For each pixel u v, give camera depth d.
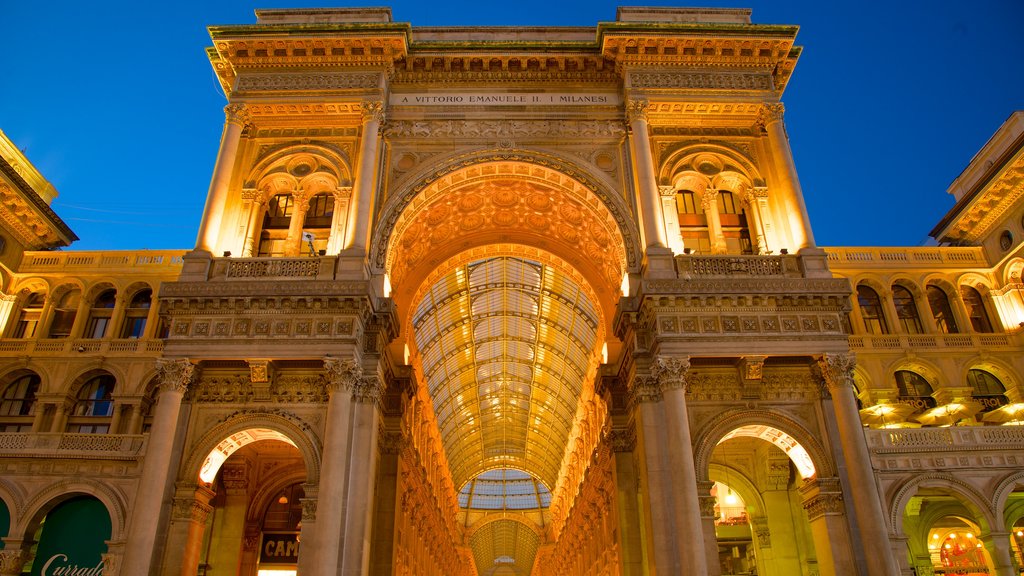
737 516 40.44
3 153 43.75
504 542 103.75
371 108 31.95
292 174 31.92
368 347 28.17
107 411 38.41
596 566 45.94
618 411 33.75
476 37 35.47
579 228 35.62
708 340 26.58
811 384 28.36
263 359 26.41
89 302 41.00
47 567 28.25
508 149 32.47
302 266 28.58
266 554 35.59
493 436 77.75
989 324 41.00
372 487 26.89
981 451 29.05
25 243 42.59
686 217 32.84
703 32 32.91
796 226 29.80
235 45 32.81
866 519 24.72
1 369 38.50
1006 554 27.16
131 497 28.58
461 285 45.72
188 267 28.23
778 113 32.44
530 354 57.19
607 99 33.69
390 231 30.66
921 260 41.81
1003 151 42.56
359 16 34.31
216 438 26.88
